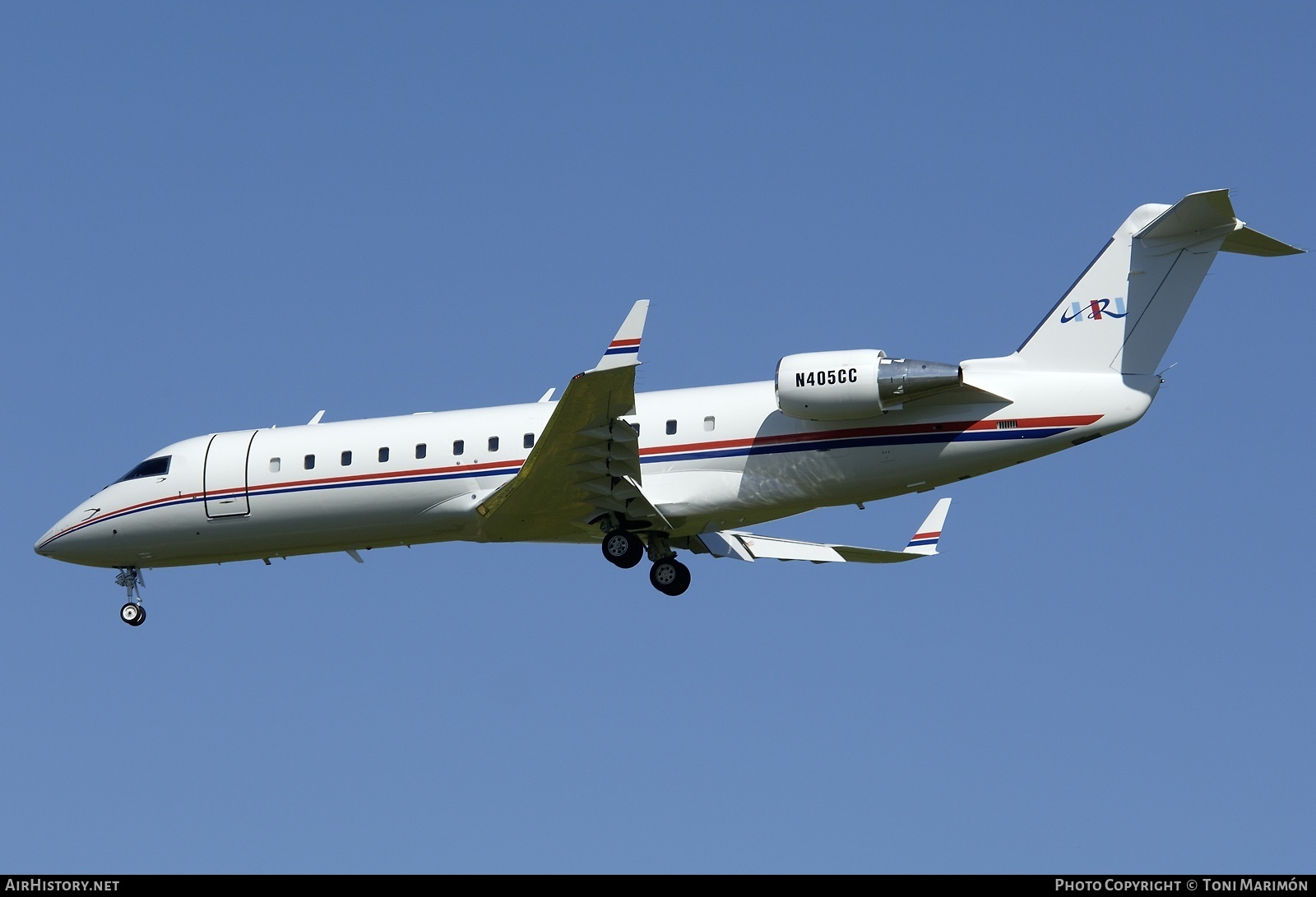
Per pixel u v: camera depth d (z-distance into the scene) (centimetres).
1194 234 7250
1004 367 7444
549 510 7569
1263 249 7212
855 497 7544
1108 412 7225
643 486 7650
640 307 6694
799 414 7350
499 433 7956
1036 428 7256
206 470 8256
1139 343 7312
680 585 7881
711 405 7688
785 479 7500
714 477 7575
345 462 8081
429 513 8000
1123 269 7369
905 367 7225
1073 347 7394
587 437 7006
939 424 7331
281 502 8138
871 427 7400
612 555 7638
